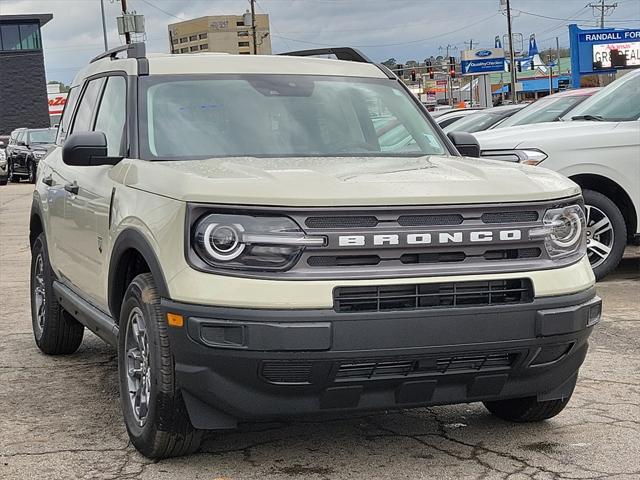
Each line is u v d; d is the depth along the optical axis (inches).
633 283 360.8
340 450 179.5
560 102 446.6
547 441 183.8
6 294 367.6
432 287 155.8
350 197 153.9
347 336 149.9
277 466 170.7
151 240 165.2
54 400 216.8
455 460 173.5
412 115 224.2
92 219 205.6
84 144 193.0
